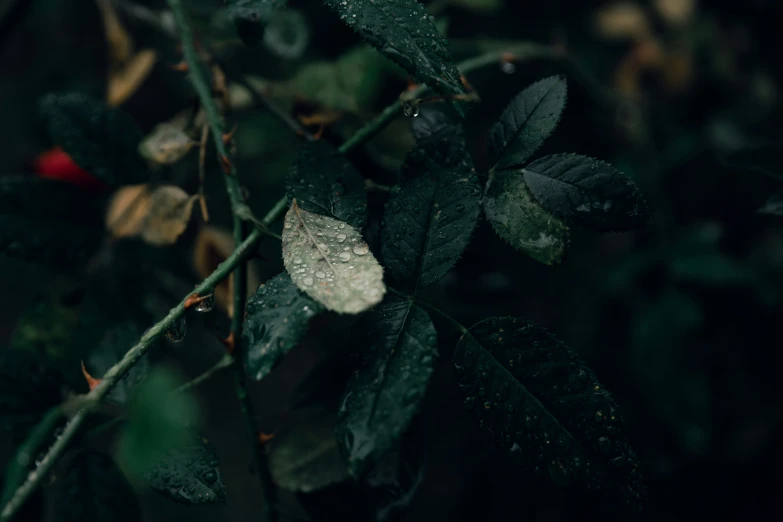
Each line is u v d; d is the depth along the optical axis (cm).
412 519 68
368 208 38
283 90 45
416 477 36
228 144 40
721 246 64
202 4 52
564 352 32
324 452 36
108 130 40
